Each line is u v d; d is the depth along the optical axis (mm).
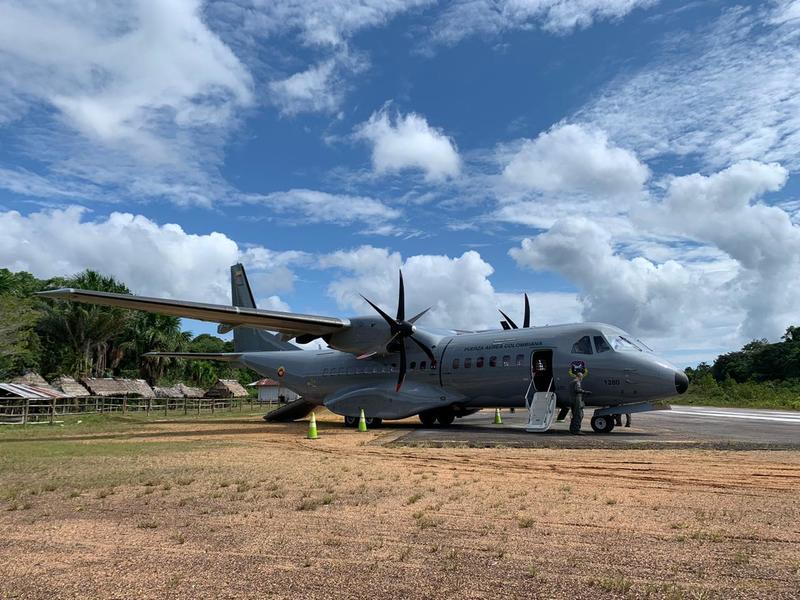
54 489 6934
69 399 31828
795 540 4285
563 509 5531
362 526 4945
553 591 3264
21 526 5055
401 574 3609
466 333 19000
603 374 15156
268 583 3463
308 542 4422
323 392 21188
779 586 3281
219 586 3416
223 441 13992
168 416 29234
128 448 12195
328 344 19562
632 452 10242
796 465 8266
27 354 35625
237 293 25188
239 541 4473
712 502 5750
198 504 5980
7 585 3465
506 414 28328
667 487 6684
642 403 15195
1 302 32812
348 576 3584
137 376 49125
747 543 4219
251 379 69625
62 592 3334
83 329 42312
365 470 8453
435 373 18094
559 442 12250
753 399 39312
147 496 6465
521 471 8188
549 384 16047
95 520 5270
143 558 4020
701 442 11711
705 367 63688
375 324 18578
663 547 4141
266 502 6074
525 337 16797
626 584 3326
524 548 4180
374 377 19688
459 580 3479
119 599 3217
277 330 19406
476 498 6168
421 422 21000
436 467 8734
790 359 48562
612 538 4422
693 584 3340
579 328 16016
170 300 16125
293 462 9516
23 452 11414
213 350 67750
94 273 44500
